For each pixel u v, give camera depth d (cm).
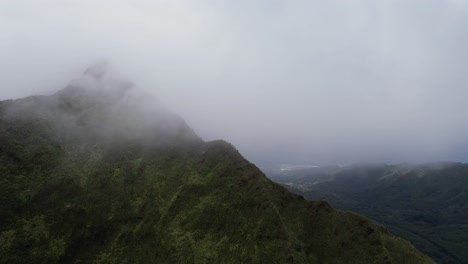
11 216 11731
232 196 12188
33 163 13338
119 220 12388
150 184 13600
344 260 10838
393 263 10362
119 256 11381
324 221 11975
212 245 10938
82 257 11388
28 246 11212
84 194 13050
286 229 11000
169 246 11288
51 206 12388
